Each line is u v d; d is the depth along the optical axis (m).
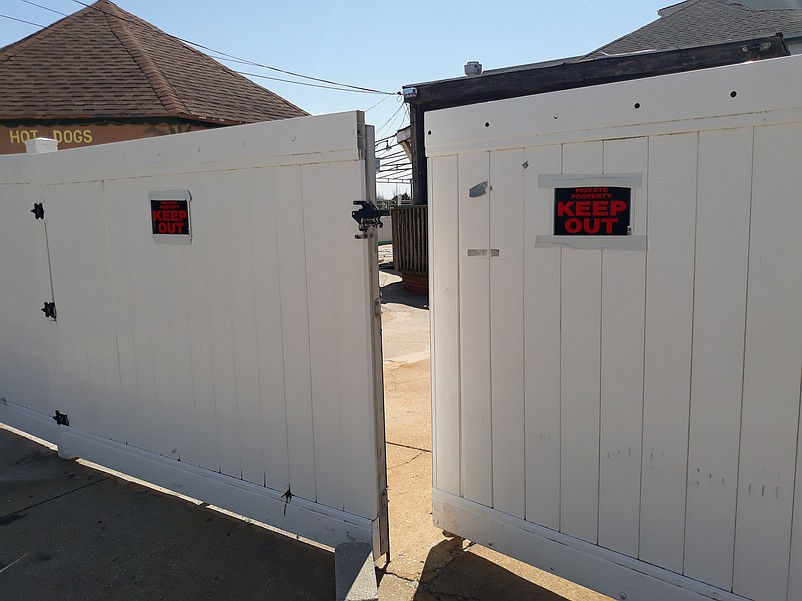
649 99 2.12
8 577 2.96
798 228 1.88
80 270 3.91
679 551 2.25
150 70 8.56
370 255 2.71
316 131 2.72
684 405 2.17
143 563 3.06
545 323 2.50
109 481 4.02
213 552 3.15
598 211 2.29
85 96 7.91
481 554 3.05
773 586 2.06
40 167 3.98
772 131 1.90
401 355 7.53
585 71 7.85
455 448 2.93
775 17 10.81
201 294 3.31
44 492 3.87
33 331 4.41
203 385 3.41
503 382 2.68
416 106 10.07
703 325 2.10
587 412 2.43
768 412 2.00
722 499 2.13
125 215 3.58
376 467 2.86
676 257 2.13
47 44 9.08
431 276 2.89
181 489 3.62
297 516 3.12
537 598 2.68
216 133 3.07
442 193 2.78
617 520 2.40
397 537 3.23
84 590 2.85
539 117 2.39
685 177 2.08
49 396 4.43
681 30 11.53
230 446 3.36
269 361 3.10
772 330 1.96
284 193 2.89
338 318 2.81
